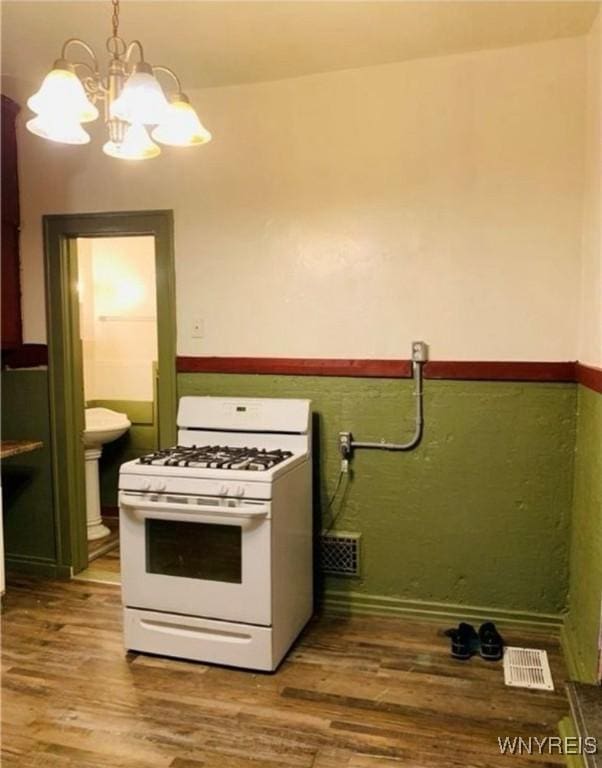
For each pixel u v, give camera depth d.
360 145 2.93
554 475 2.80
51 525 3.51
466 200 2.81
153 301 4.48
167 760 1.96
